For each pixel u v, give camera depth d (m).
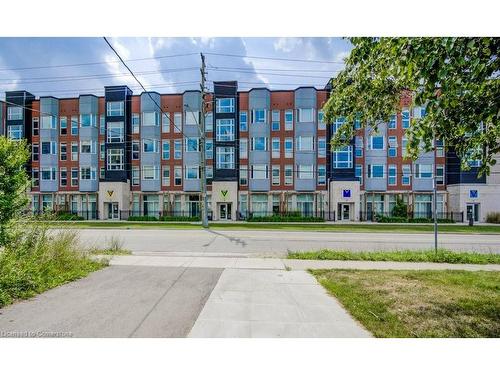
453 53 3.94
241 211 34.81
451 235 17.84
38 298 5.46
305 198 34.53
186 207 35.69
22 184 7.27
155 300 5.45
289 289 6.25
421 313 4.84
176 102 36.31
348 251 10.76
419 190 33.97
